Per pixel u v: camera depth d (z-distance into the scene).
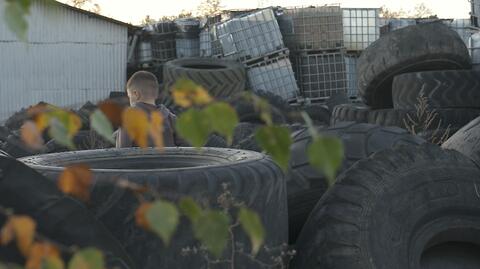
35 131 1.04
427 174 3.91
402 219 3.75
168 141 4.89
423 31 11.02
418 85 10.10
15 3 0.99
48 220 2.51
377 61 11.18
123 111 1.04
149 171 3.26
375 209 3.70
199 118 1.01
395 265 3.61
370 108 11.48
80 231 2.54
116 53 21.48
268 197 3.48
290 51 18.78
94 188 3.14
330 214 3.70
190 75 16.47
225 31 18.28
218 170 3.34
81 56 21.47
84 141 7.23
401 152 3.98
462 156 4.09
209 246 1.07
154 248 3.13
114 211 3.13
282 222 3.65
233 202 3.23
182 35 20.02
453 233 3.90
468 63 11.28
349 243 3.59
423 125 9.44
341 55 18.72
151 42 20.69
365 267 3.54
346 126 4.82
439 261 3.95
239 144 5.84
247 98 1.06
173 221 0.99
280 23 18.84
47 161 4.10
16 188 2.52
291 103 18.14
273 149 1.03
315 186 4.45
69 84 21.47
